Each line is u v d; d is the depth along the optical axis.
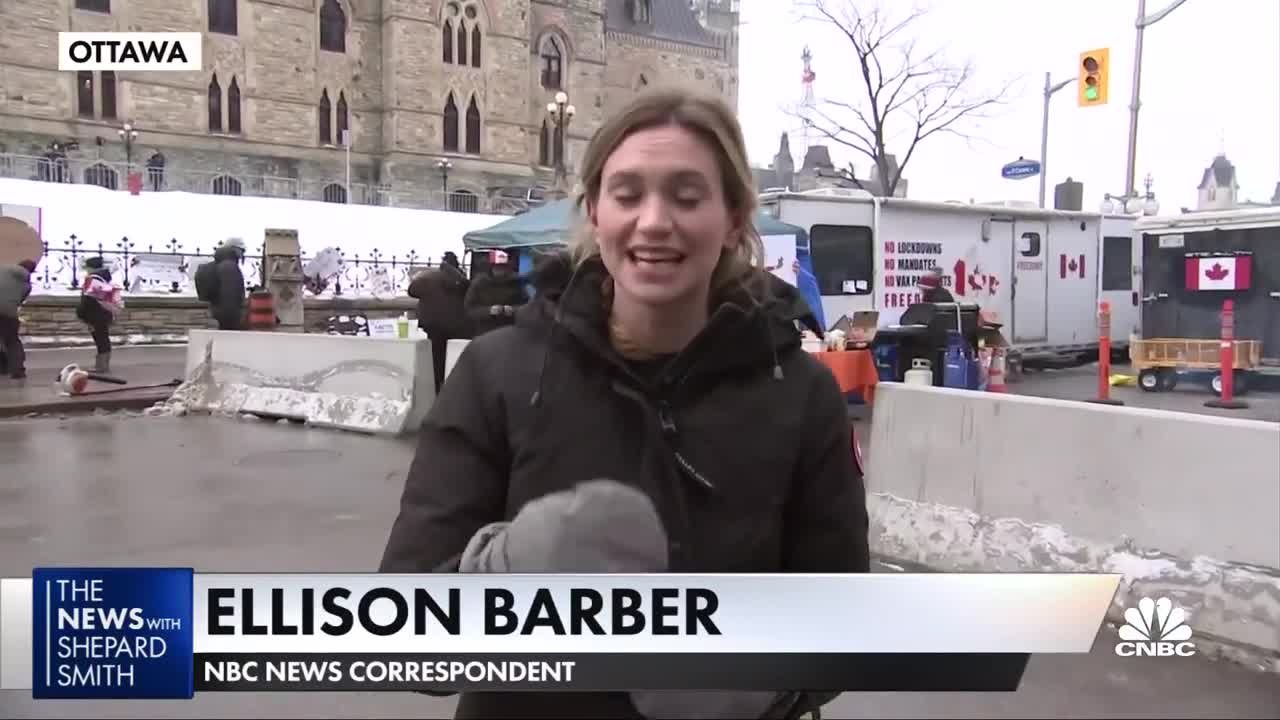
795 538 1.85
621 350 1.77
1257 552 4.23
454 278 10.94
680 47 67.75
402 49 51.06
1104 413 4.84
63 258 25.30
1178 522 4.52
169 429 11.01
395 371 10.77
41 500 7.32
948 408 5.59
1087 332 18.08
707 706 1.86
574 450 1.69
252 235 30.61
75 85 42.81
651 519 1.68
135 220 29.09
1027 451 5.18
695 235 1.66
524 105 55.66
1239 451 4.30
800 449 1.76
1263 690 3.87
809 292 12.02
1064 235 17.55
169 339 24.14
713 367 1.70
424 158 51.84
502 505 1.76
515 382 1.72
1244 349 13.53
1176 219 14.82
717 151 1.69
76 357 19.86
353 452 9.52
